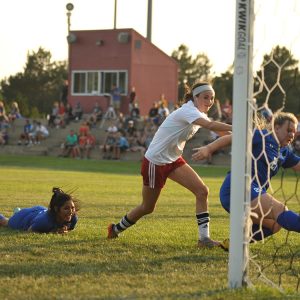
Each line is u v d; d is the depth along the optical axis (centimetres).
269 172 1247
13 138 8838
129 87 9350
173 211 2361
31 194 2930
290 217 1290
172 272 1196
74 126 8594
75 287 1059
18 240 1502
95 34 9550
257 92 1095
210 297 996
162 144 1475
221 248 1460
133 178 4425
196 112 1438
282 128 1321
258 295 1009
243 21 1034
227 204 1395
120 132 7494
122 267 1231
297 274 1225
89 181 4025
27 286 1061
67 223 1656
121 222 1573
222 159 6806
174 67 9706
